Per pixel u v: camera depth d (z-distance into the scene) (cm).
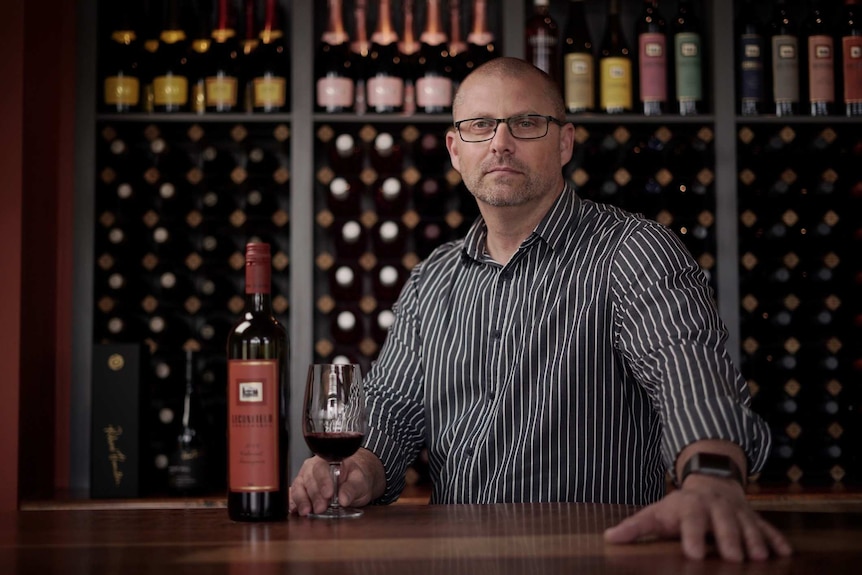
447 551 90
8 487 238
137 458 242
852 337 273
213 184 278
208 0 276
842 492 246
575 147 278
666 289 138
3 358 240
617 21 281
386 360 169
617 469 150
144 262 264
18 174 242
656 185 276
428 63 271
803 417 274
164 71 268
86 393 259
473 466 152
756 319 276
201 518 117
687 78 260
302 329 260
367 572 81
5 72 242
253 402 113
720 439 106
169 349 274
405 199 280
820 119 261
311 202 261
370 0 282
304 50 262
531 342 153
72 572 83
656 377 123
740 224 277
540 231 156
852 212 273
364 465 139
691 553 84
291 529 106
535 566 82
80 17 260
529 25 271
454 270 167
